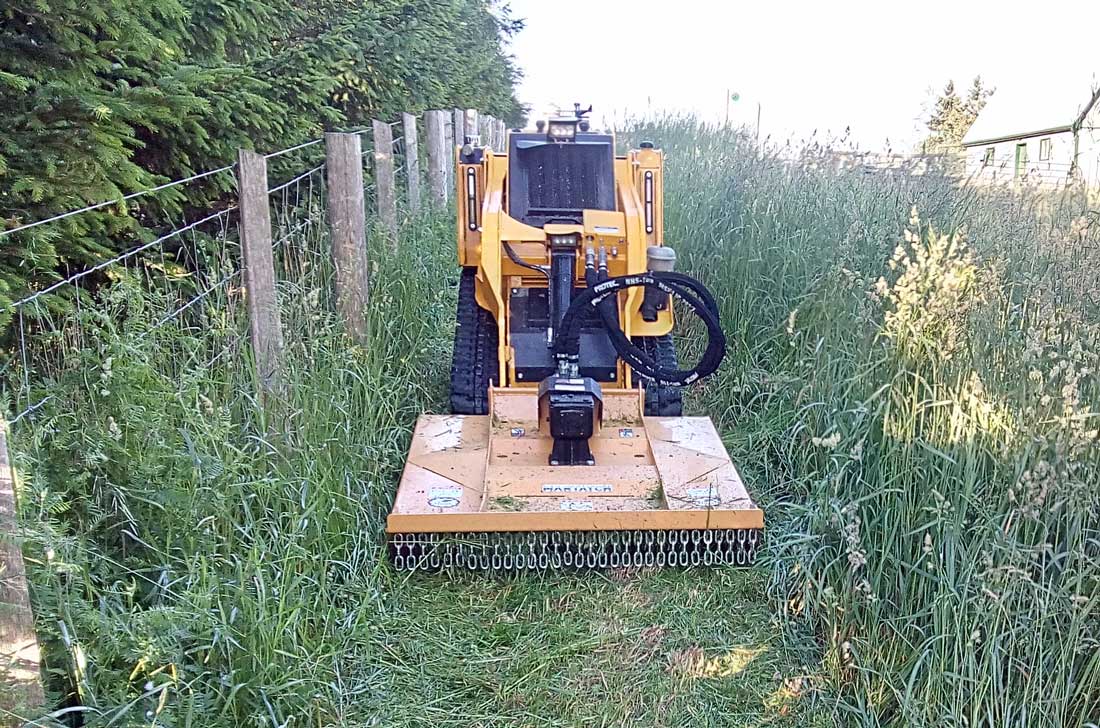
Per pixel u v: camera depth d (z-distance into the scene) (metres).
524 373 5.20
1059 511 3.28
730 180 7.48
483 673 3.66
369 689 3.53
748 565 4.28
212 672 3.14
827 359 4.86
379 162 6.80
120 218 4.77
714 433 4.81
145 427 3.36
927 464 3.65
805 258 6.18
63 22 4.39
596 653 3.78
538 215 5.44
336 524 4.14
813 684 3.57
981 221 5.65
